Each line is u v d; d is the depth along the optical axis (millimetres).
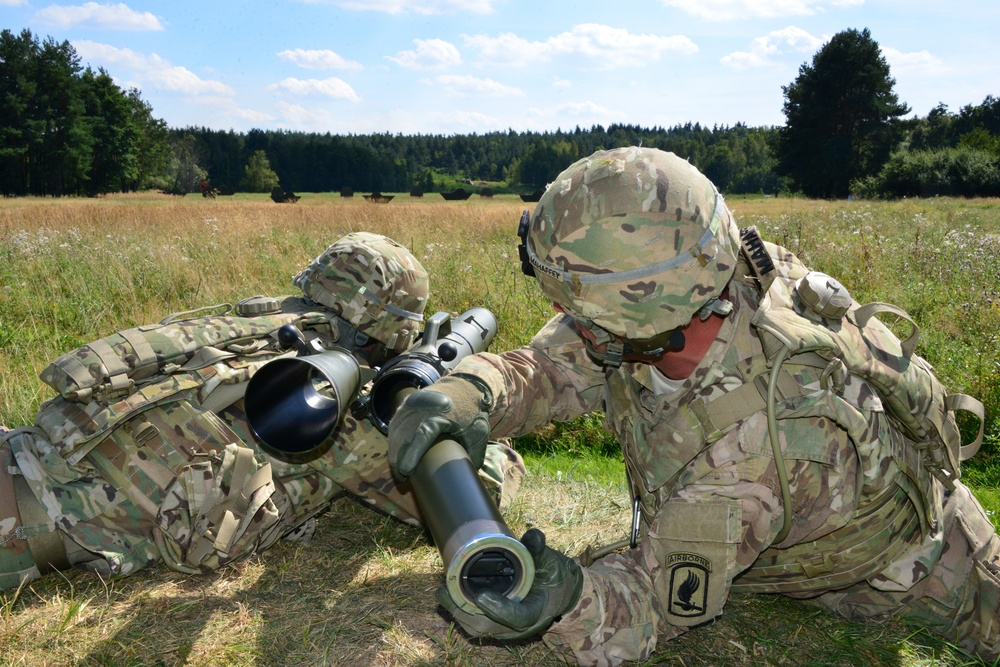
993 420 4590
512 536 1359
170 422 2498
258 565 2678
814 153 70062
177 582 2555
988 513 3342
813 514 1752
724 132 195500
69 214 17000
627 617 1573
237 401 2656
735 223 1644
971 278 7625
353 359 2264
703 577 1568
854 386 1718
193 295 7508
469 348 2693
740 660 2182
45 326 6590
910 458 1868
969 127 122375
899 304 6875
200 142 139750
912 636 2254
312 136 162625
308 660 2139
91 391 2377
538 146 162000
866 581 2111
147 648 2180
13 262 9062
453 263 8477
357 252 2875
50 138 84188
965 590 2129
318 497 2854
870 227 13211
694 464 1616
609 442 4574
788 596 2406
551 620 1450
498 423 1977
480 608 1327
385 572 2672
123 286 7738
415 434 1510
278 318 2785
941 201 35781
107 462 2459
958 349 5383
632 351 1631
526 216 1674
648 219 1465
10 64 82000
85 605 2379
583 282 1497
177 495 2486
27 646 2176
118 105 92500
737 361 1620
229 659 2139
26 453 2449
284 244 11367
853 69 68438
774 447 1564
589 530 3109
